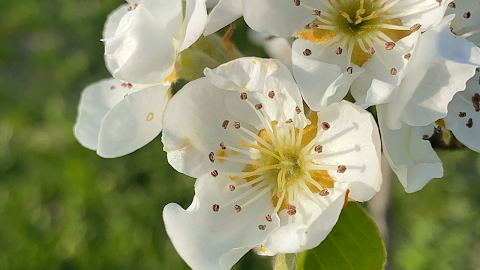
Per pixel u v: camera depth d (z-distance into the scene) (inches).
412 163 7.9
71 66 17.6
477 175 16.3
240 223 8.0
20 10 18.1
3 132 17.2
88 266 15.5
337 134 7.8
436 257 15.7
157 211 15.6
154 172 15.9
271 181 8.1
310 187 8.0
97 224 15.8
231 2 7.7
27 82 18.0
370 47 8.0
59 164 16.4
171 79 8.1
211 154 8.0
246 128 8.1
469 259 16.0
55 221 16.2
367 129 7.6
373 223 8.0
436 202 16.0
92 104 9.2
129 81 8.0
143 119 8.1
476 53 7.6
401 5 8.0
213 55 8.2
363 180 7.7
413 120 7.7
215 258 7.9
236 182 8.0
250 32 10.1
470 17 8.1
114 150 8.2
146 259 15.3
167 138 7.9
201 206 7.9
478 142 8.1
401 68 7.8
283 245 7.5
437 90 7.6
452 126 8.1
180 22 8.1
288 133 8.0
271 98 8.0
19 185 16.6
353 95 7.9
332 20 8.1
